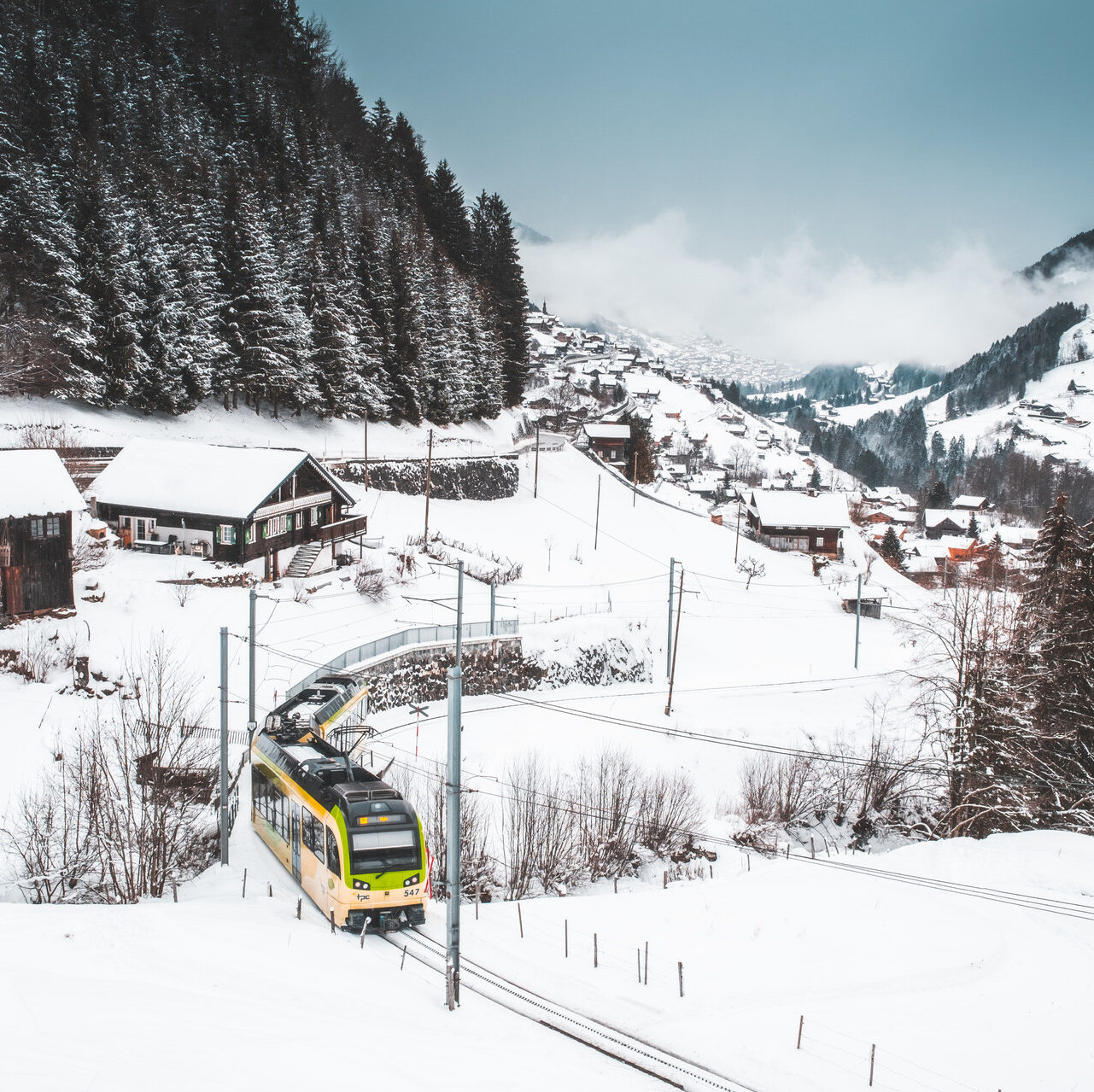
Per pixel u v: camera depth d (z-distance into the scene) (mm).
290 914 21984
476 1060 14523
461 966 19719
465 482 87250
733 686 58594
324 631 47125
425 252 108375
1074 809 31734
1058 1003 18891
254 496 50094
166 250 68312
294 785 24797
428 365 96188
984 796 34125
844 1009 18312
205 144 94375
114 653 37344
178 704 31609
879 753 40531
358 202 114125
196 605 44812
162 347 66000
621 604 69250
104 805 24250
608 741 43688
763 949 21391
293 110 117188
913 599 88875
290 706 32812
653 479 137250
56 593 38906
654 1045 16562
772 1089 15180
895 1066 16062
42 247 59094
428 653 47719
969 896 25312
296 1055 13281
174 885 22703
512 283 127750
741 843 34312
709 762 43094
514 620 53781
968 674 34906
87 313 61094
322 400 81188
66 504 38250
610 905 24922
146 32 107750
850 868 28453
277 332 75250
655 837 33062
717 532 100875
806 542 104438
